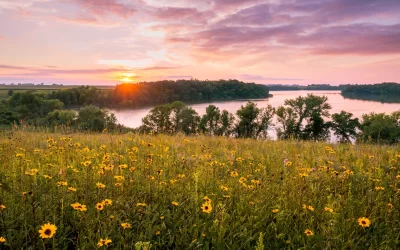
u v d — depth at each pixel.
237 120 69.56
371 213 3.97
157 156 6.89
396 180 5.35
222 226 3.55
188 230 3.59
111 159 6.14
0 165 5.65
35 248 3.15
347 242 3.36
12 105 104.88
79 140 9.74
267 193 4.59
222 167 6.12
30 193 3.36
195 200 4.21
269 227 3.78
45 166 5.62
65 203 3.94
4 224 3.34
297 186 4.76
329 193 4.93
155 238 3.57
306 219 3.88
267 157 7.61
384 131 49.59
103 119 65.94
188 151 8.10
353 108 150.38
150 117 70.19
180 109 70.38
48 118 79.31
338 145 10.80
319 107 62.47
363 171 6.08
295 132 62.09
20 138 9.52
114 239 3.31
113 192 4.36
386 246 3.26
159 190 4.55
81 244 3.15
